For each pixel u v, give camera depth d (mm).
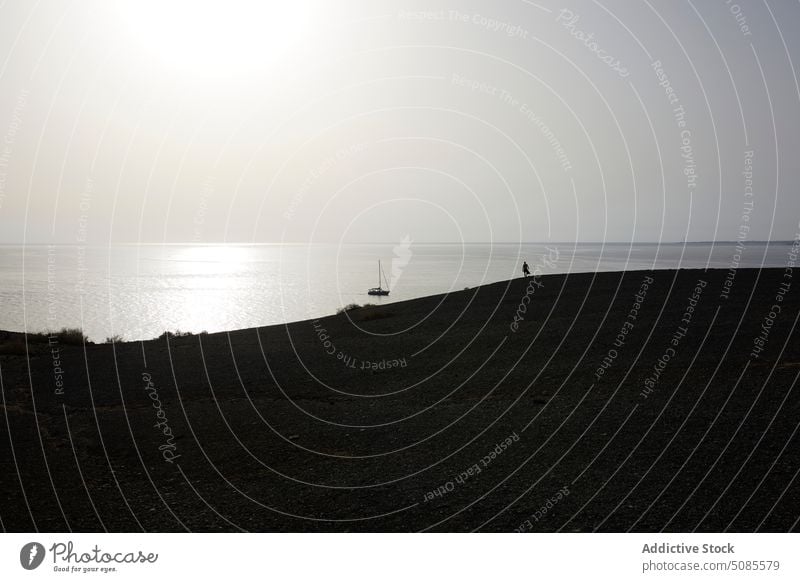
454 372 13672
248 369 15312
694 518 6168
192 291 63062
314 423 10219
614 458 7766
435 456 8328
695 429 8586
